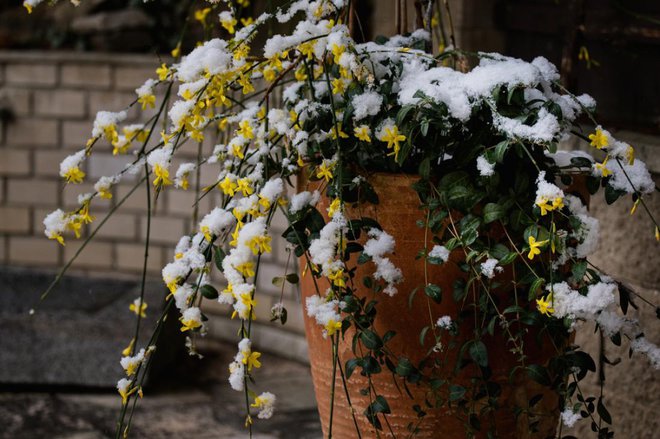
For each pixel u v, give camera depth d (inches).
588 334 143.4
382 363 101.0
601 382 102.3
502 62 101.1
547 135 91.4
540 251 93.4
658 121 142.3
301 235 98.1
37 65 235.9
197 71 99.3
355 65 97.2
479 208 99.3
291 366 208.4
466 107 96.3
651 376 134.0
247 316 94.0
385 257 101.6
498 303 99.3
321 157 106.0
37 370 188.2
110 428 172.9
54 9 270.1
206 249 100.6
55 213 104.7
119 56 230.4
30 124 238.2
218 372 203.9
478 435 104.9
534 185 98.6
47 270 227.6
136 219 232.7
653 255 132.2
